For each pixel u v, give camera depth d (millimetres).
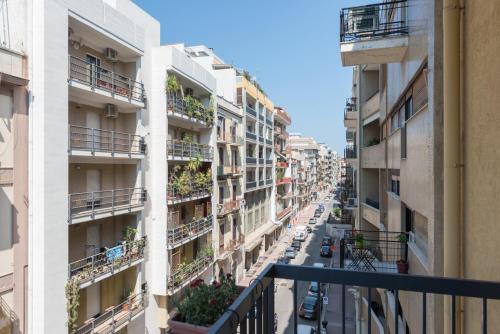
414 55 6375
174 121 17828
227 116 25078
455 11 3723
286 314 21906
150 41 15398
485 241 3117
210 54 29609
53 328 9820
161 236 15641
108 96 12117
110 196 13055
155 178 15680
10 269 9070
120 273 14188
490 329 2949
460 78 3725
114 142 13930
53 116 9836
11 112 9109
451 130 3742
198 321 4461
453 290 2109
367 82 17281
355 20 7656
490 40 3020
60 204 10117
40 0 9445
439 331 4125
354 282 2201
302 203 71438
